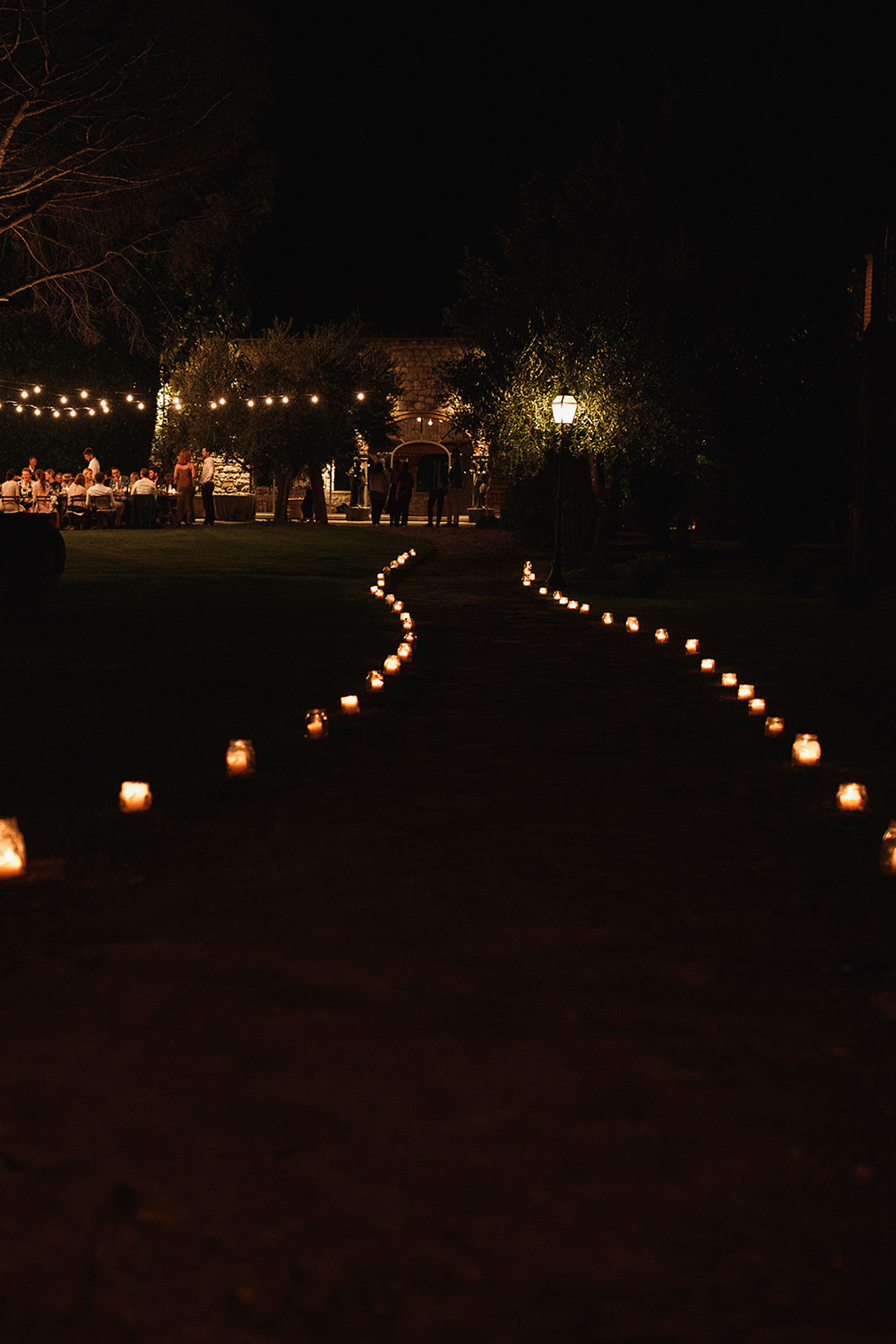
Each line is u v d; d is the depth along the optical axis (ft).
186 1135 10.25
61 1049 11.88
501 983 13.65
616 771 25.02
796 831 20.03
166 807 20.72
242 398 128.36
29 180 71.26
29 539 48.85
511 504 98.63
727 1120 10.62
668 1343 7.83
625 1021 12.66
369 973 13.91
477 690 35.47
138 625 48.47
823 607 60.64
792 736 28.48
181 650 41.45
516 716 31.30
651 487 94.73
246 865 18.04
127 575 69.87
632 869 18.10
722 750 27.12
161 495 118.52
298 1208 9.21
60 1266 8.52
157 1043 12.04
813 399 82.79
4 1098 10.87
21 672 35.91
